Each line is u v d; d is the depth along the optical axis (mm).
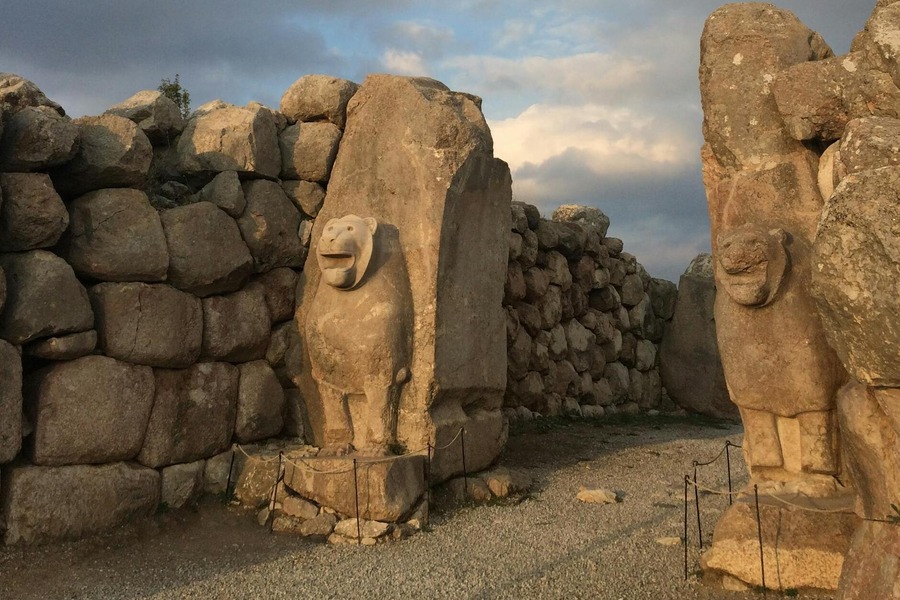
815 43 4578
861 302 2967
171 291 5230
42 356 4641
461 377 5918
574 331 10258
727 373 4359
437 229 5715
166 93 9344
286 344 6090
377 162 6051
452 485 5832
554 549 4766
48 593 4066
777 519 3971
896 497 3215
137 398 4992
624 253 11625
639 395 11445
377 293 5629
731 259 4109
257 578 4348
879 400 3189
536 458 7473
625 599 3947
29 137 4625
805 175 4297
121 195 5078
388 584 4223
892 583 3109
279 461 5461
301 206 6312
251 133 5898
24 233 4590
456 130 5879
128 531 4820
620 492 6234
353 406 5812
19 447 4438
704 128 4711
